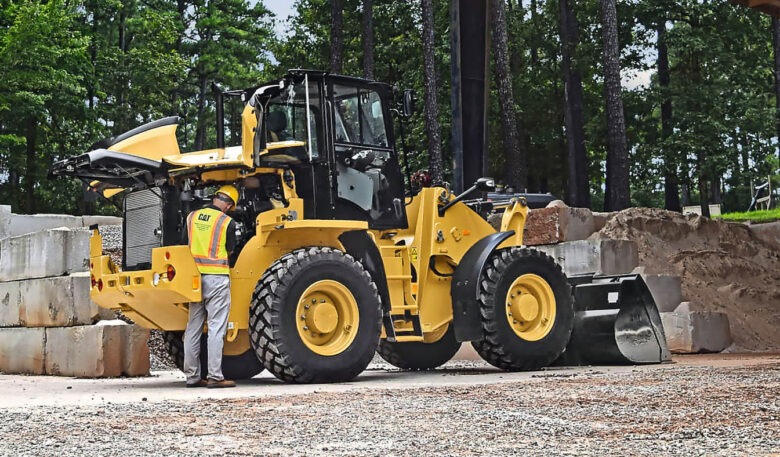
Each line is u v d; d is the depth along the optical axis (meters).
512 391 6.80
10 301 12.28
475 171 12.71
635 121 35.22
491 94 36.19
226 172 8.85
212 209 8.38
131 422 5.10
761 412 5.04
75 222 18.55
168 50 56.59
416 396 6.54
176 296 8.30
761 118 31.69
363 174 9.59
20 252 12.20
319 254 8.62
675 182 32.66
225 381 8.33
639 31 35.28
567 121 34.81
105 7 46.22
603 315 10.70
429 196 10.06
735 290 14.09
